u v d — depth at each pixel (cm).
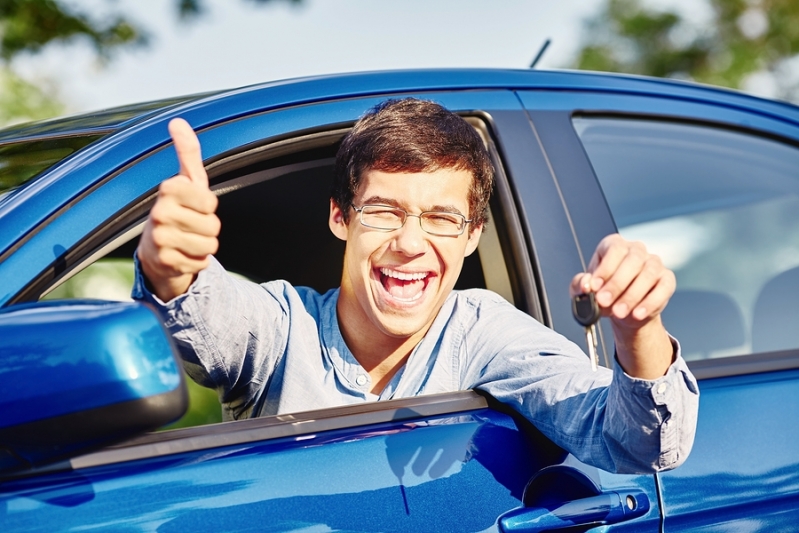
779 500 177
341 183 169
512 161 192
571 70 225
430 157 162
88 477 127
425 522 144
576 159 200
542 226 187
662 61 1658
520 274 183
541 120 202
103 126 177
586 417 146
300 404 166
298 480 138
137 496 128
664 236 271
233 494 133
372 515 141
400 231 163
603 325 185
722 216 261
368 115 169
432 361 171
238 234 226
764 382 189
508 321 170
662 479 167
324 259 233
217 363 151
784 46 1579
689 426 137
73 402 110
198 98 181
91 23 791
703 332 238
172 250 124
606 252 123
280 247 232
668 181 239
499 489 153
